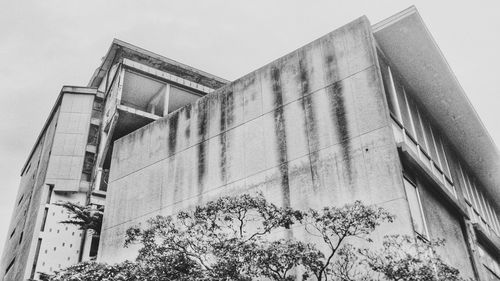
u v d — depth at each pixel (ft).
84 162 96.02
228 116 55.42
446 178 56.85
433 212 46.16
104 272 39.22
